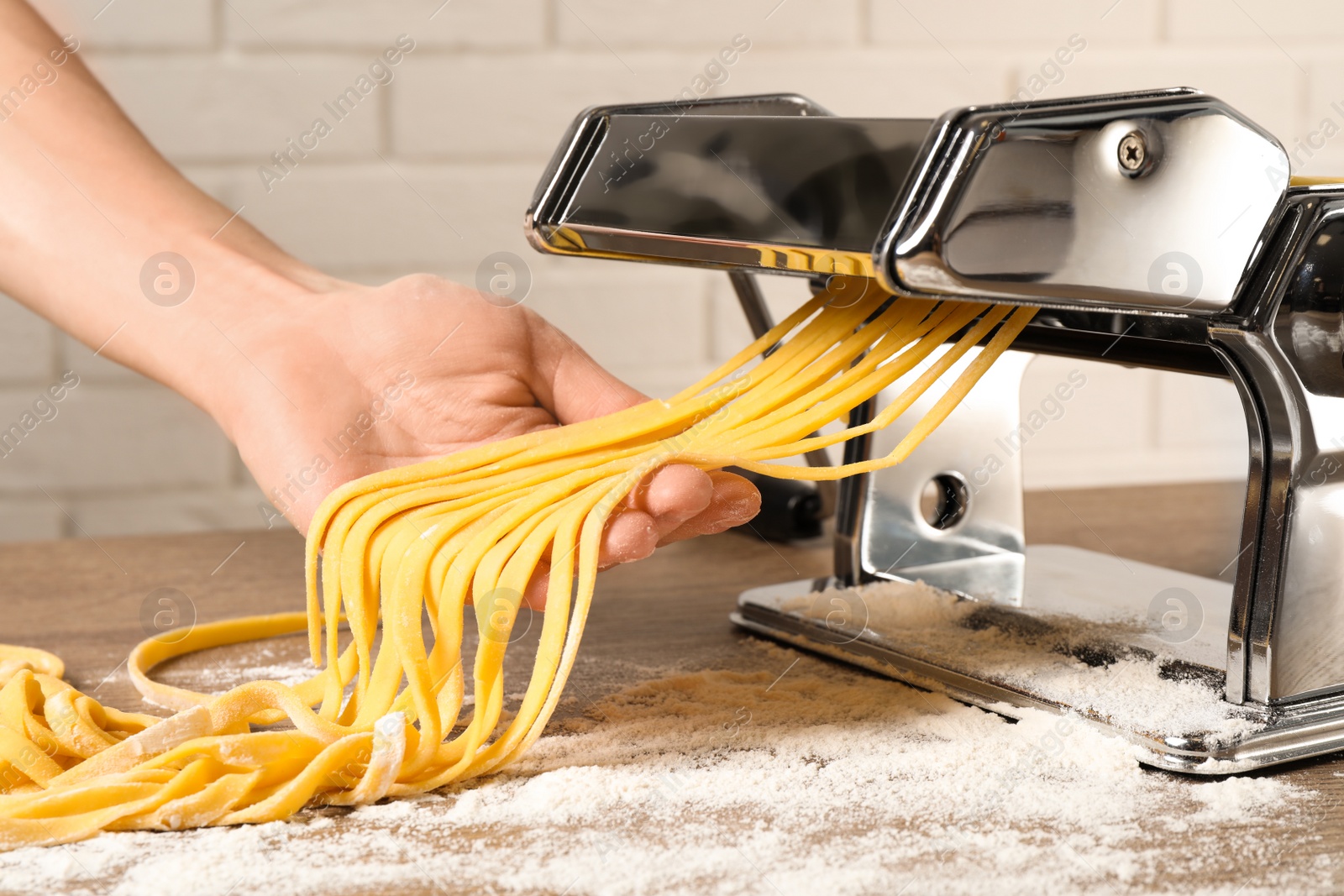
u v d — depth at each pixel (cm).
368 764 58
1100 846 54
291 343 85
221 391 86
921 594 79
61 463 137
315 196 138
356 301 87
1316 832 55
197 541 111
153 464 140
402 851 53
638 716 69
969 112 52
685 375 147
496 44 139
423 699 59
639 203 67
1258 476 62
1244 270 58
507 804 58
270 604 93
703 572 100
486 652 60
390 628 62
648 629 85
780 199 60
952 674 70
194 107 134
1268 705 63
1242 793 58
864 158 57
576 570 65
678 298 146
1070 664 69
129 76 132
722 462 61
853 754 63
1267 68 157
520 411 87
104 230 92
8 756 59
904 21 146
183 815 55
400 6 137
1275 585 62
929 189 52
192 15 132
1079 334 70
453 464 68
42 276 92
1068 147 53
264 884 50
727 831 55
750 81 145
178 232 93
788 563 102
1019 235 53
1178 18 153
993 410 84
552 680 63
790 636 81
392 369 85
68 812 56
